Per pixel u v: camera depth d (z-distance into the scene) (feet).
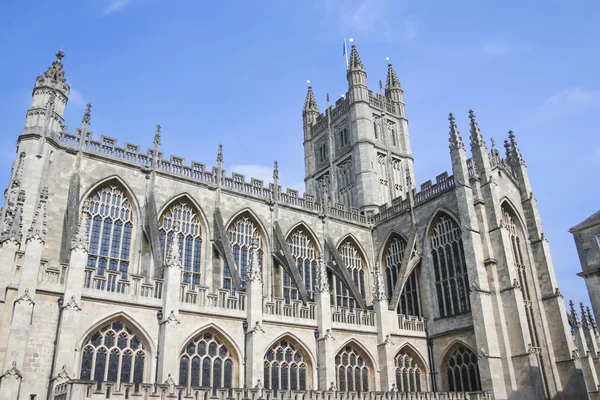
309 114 361.71
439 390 204.23
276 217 223.92
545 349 205.57
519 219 227.61
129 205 188.14
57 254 164.04
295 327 177.58
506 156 247.50
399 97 341.41
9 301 127.95
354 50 331.98
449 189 223.10
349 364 188.65
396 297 211.82
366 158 299.99
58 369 125.90
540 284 219.41
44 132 169.68
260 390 136.05
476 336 192.24
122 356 143.13
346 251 248.52
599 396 195.21
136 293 148.97
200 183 205.57
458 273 212.43
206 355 157.69
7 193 165.78
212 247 200.85
